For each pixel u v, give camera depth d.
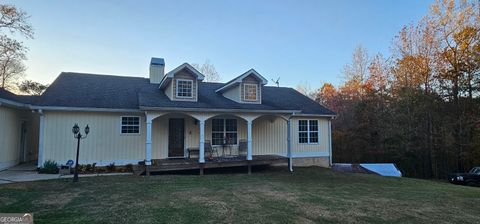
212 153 14.14
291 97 17.98
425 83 19.41
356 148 22.97
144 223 5.05
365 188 9.93
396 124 19.86
